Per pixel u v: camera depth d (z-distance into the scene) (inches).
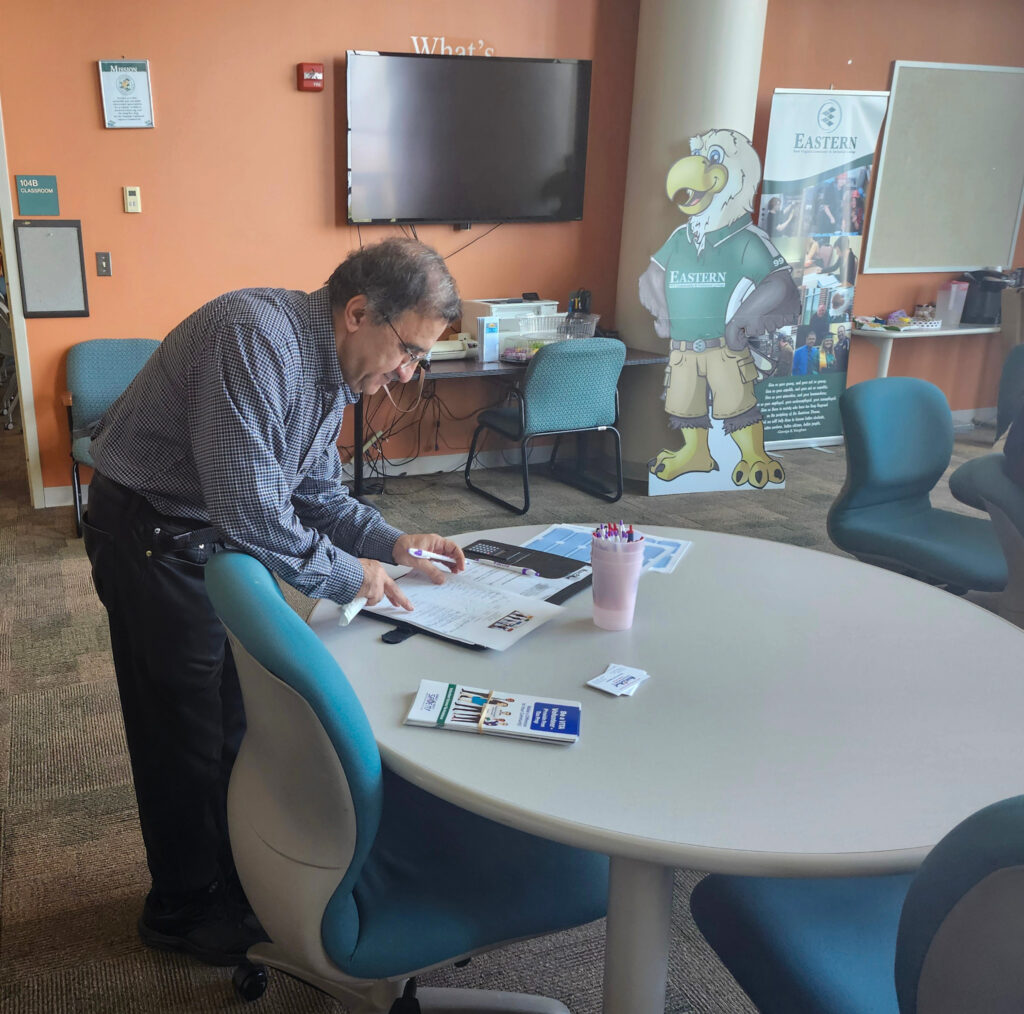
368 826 40.3
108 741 93.5
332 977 43.4
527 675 49.1
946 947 29.8
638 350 188.9
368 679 48.4
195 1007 62.8
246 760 48.1
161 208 158.7
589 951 68.7
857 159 197.3
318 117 164.9
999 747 43.3
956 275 229.1
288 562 52.0
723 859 35.3
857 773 41.0
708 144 172.7
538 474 195.8
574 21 178.9
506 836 50.1
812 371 211.9
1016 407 132.3
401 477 190.7
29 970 65.3
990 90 215.3
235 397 50.3
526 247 188.1
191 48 153.5
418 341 53.2
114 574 57.3
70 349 154.4
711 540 72.4
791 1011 40.5
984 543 101.3
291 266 170.4
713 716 45.5
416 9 166.7
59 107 148.6
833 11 197.6
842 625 56.7
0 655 111.0
